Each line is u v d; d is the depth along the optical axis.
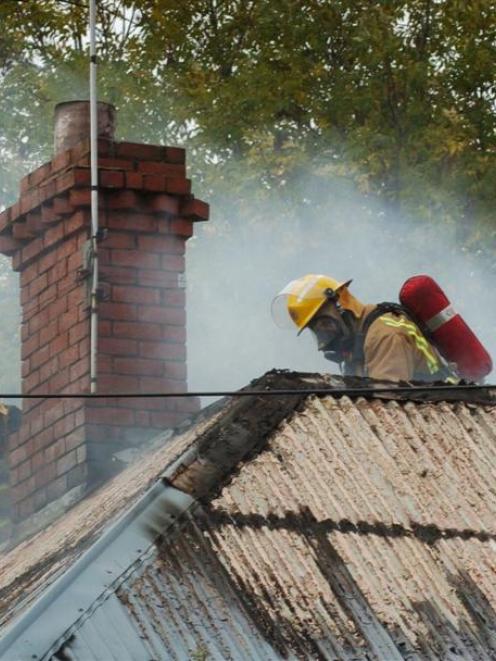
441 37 32.38
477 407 14.27
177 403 18.00
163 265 18.55
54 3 34.47
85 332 18.16
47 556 14.02
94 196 18.08
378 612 12.11
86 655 11.20
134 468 16.09
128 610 11.56
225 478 12.87
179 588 11.84
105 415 17.77
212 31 34.19
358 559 12.47
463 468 13.58
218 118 32.41
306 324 16.22
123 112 32.91
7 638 11.18
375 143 31.34
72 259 18.44
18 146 34.25
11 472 18.52
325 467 13.23
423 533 12.89
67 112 19.39
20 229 19.05
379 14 31.94
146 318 18.36
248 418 13.60
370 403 14.02
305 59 33.00
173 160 18.78
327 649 11.73
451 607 12.32
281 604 11.94
